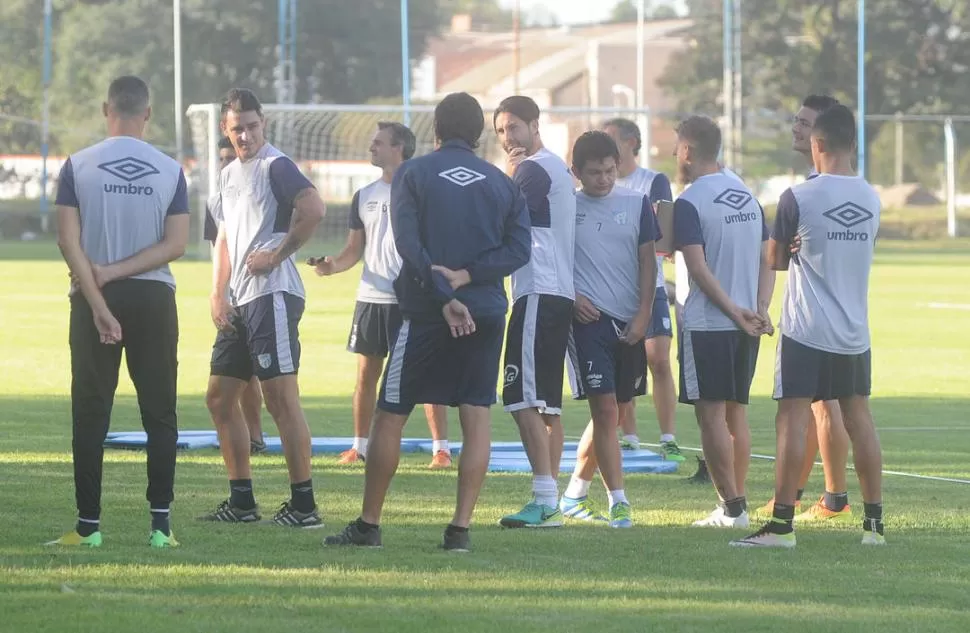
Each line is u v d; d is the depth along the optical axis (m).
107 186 17.69
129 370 18.05
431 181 17.95
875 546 19.11
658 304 27.33
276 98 162.38
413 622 14.10
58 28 172.12
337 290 78.50
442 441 26.30
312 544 18.36
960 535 20.05
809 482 25.53
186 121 161.12
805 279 19.16
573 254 20.59
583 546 18.64
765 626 14.28
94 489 17.81
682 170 21.14
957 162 173.62
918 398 38.00
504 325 18.25
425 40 177.88
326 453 27.64
